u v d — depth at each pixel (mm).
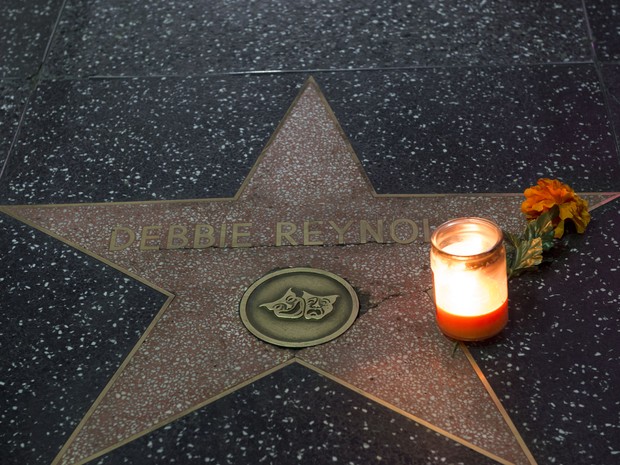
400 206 1969
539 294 1762
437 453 1491
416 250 1867
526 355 1646
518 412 1550
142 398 1631
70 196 2066
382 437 1523
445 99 2244
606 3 2510
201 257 1898
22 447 1567
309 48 2438
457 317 1624
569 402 1562
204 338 1730
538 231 1804
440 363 1641
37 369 1703
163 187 2068
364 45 2434
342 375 1635
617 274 1787
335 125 2191
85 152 2178
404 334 1700
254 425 1564
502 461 1474
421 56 2385
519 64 2336
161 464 1519
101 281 1865
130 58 2449
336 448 1514
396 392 1597
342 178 2053
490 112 2197
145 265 1892
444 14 2516
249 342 1713
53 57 2469
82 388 1660
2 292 1859
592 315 1714
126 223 1988
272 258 1880
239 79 2355
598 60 2332
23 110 2309
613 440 1498
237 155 2135
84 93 2346
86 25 2568
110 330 1766
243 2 2615
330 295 1787
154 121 2248
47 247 1948
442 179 2029
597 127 2135
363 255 1868
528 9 2512
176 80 2367
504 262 1611
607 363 1625
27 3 2666
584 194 1963
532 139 2113
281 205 1999
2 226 2004
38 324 1790
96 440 1566
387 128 2174
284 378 1639
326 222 1948
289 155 2123
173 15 2586
